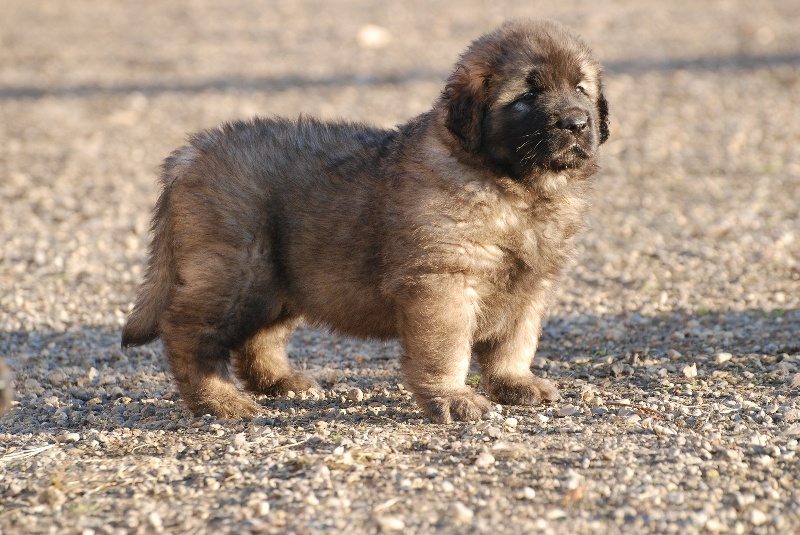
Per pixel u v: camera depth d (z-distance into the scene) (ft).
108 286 45.96
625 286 44.29
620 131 74.69
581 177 29.94
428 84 91.81
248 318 31.30
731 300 41.29
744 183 60.59
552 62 29.22
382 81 94.27
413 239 28.14
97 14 139.85
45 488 24.08
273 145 31.35
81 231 54.70
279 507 22.61
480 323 30.19
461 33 117.50
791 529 21.39
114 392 33.37
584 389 31.45
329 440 26.81
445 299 28.35
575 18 124.06
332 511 22.31
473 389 31.30
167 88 94.63
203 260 30.63
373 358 37.40
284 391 33.45
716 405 28.96
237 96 90.22
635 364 34.24
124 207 59.52
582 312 41.01
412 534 21.29
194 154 31.68
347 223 30.14
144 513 22.62
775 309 39.40
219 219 30.53
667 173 63.77
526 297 30.37
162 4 147.74
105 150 74.08
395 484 23.66
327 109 82.74
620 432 26.91
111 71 103.30
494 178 28.58
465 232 28.04
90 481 24.57
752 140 70.54
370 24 126.31
